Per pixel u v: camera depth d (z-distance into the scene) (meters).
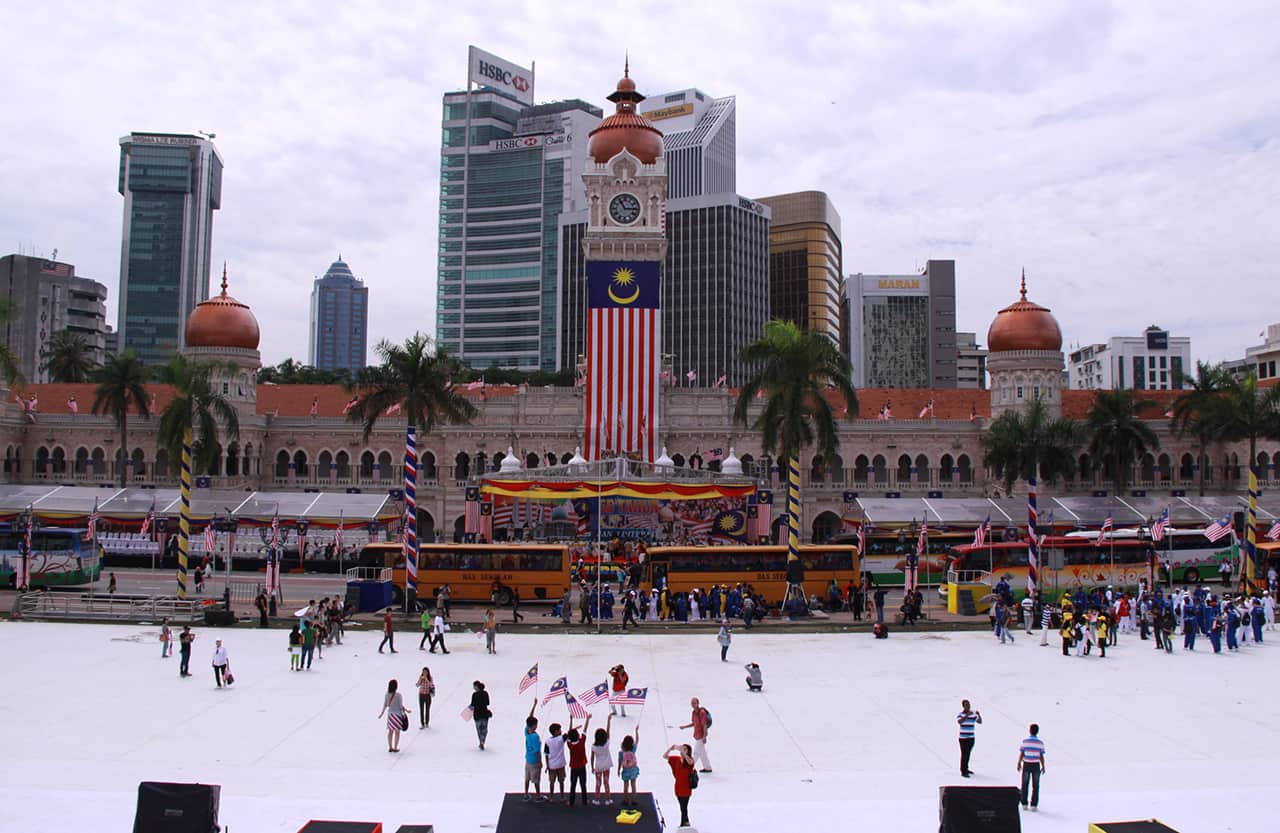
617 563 82.81
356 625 59.69
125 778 30.73
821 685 44.47
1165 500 100.62
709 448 113.12
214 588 75.12
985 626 61.25
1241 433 98.88
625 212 114.88
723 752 34.22
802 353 69.56
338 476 116.50
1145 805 28.67
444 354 74.75
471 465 114.12
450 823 26.70
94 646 52.50
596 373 109.19
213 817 22.66
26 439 115.00
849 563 70.62
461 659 50.03
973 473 115.44
